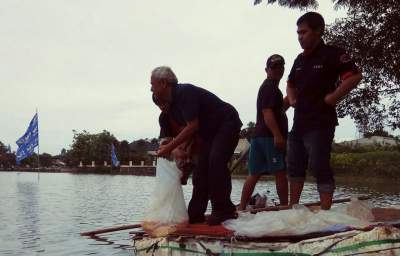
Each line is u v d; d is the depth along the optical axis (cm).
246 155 706
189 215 505
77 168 8894
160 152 484
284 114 593
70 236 887
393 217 436
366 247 330
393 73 1097
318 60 468
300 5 1148
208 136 496
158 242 462
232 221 442
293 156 504
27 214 1305
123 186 3325
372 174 3672
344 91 446
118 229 539
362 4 1102
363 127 1179
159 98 495
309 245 354
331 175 463
